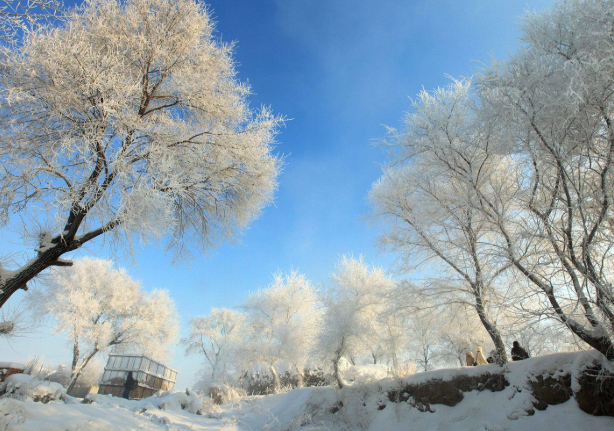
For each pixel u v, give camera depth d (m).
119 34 7.54
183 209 9.14
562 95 4.71
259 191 9.06
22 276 6.21
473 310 9.74
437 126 7.68
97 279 22.41
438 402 8.66
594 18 4.86
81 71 5.97
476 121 6.53
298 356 19.45
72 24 6.31
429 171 8.66
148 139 7.14
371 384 11.26
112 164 5.97
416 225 9.77
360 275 17.12
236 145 8.06
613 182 4.96
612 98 4.67
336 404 11.48
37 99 6.00
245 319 24.81
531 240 5.61
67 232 6.45
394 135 8.38
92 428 6.27
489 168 7.99
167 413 10.84
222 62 8.59
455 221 8.63
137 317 23.02
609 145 4.98
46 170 6.18
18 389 7.05
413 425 8.53
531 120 5.20
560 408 6.29
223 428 10.39
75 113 6.35
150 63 7.71
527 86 5.24
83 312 19.75
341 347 13.39
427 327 11.98
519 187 6.39
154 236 6.29
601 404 5.76
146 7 7.57
